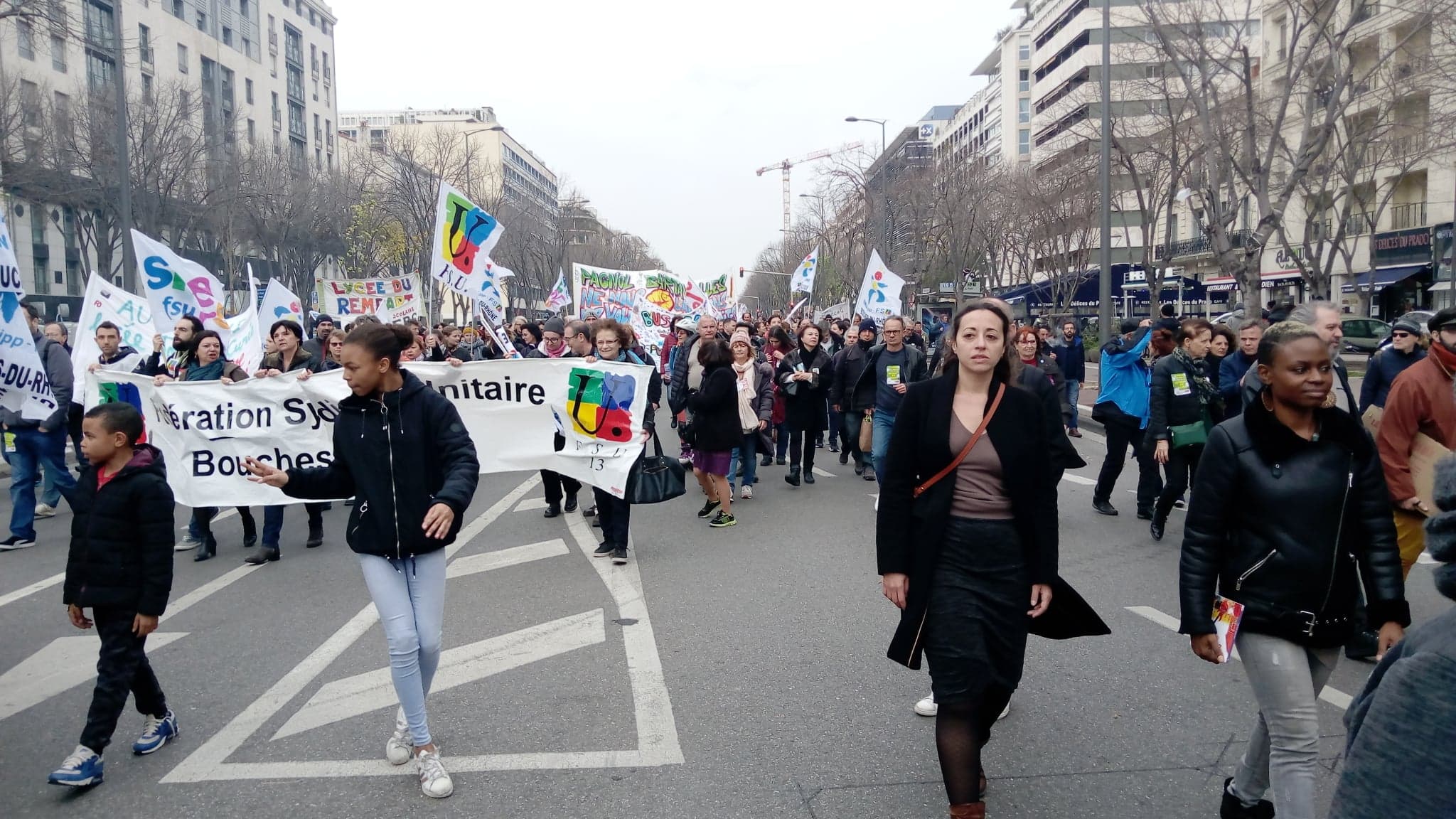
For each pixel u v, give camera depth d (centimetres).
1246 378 580
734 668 557
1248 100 2112
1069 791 404
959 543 351
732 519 986
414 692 415
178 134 3041
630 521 1005
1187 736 458
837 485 1238
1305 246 2920
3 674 573
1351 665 549
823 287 6669
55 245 4069
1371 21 2438
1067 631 378
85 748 419
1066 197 3900
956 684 339
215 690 533
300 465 792
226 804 401
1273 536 327
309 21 6794
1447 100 2208
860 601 697
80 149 2817
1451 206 3412
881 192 4644
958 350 355
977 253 4547
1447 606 679
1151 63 2941
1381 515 325
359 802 402
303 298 4341
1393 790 160
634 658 575
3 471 1320
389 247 4212
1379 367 685
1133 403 974
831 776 420
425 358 1499
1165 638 603
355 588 746
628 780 418
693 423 978
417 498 420
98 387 773
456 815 389
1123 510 1036
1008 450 348
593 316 2034
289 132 6419
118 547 429
